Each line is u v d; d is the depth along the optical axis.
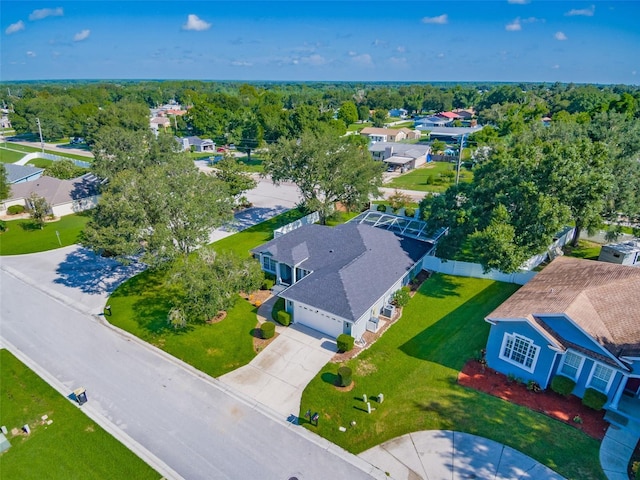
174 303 31.06
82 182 57.56
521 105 137.00
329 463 18.36
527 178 32.66
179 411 21.39
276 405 21.67
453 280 34.62
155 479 17.77
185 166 35.75
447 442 19.27
